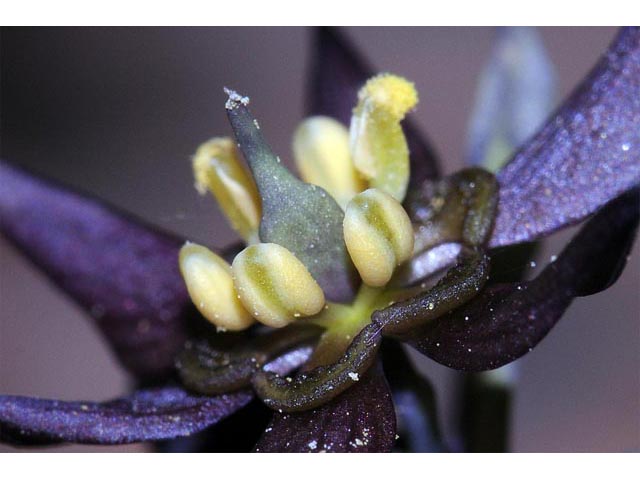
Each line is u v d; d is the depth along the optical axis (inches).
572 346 2.0
